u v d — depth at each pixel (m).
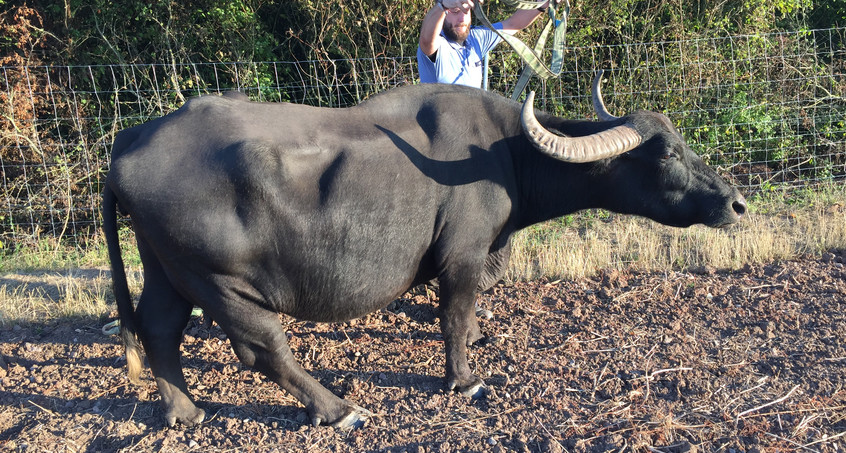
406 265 4.04
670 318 5.33
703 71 9.70
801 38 10.56
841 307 5.25
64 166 8.48
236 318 3.80
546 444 3.76
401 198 3.90
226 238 3.56
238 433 3.99
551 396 4.28
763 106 9.48
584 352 4.84
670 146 4.20
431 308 5.72
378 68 8.82
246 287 3.76
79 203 9.03
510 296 5.94
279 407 4.29
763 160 9.50
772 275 6.04
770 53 9.96
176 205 3.52
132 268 7.02
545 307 5.70
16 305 6.02
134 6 10.31
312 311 4.02
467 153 4.09
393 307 5.75
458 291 4.22
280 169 3.62
